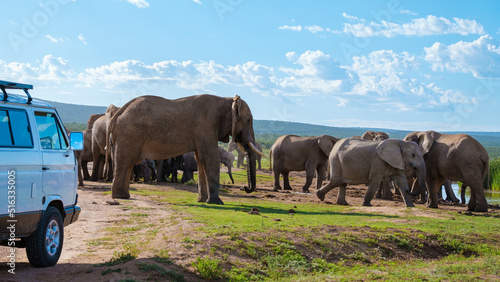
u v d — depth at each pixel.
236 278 8.43
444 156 22.36
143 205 16.53
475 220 16.86
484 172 21.91
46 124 8.79
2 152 7.41
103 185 25.08
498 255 12.41
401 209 18.48
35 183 7.99
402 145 21.14
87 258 9.18
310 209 18.31
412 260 11.63
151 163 30.20
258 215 14.91
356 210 18.28
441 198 30.20
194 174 42.28
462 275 9.45
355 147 21.81
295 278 8.98
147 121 18.28
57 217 8.73
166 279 7.86
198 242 9.72
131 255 9.02
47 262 8.35
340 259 10.80
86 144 29.81
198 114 18.66
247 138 19.70
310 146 29.31
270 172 51.78
